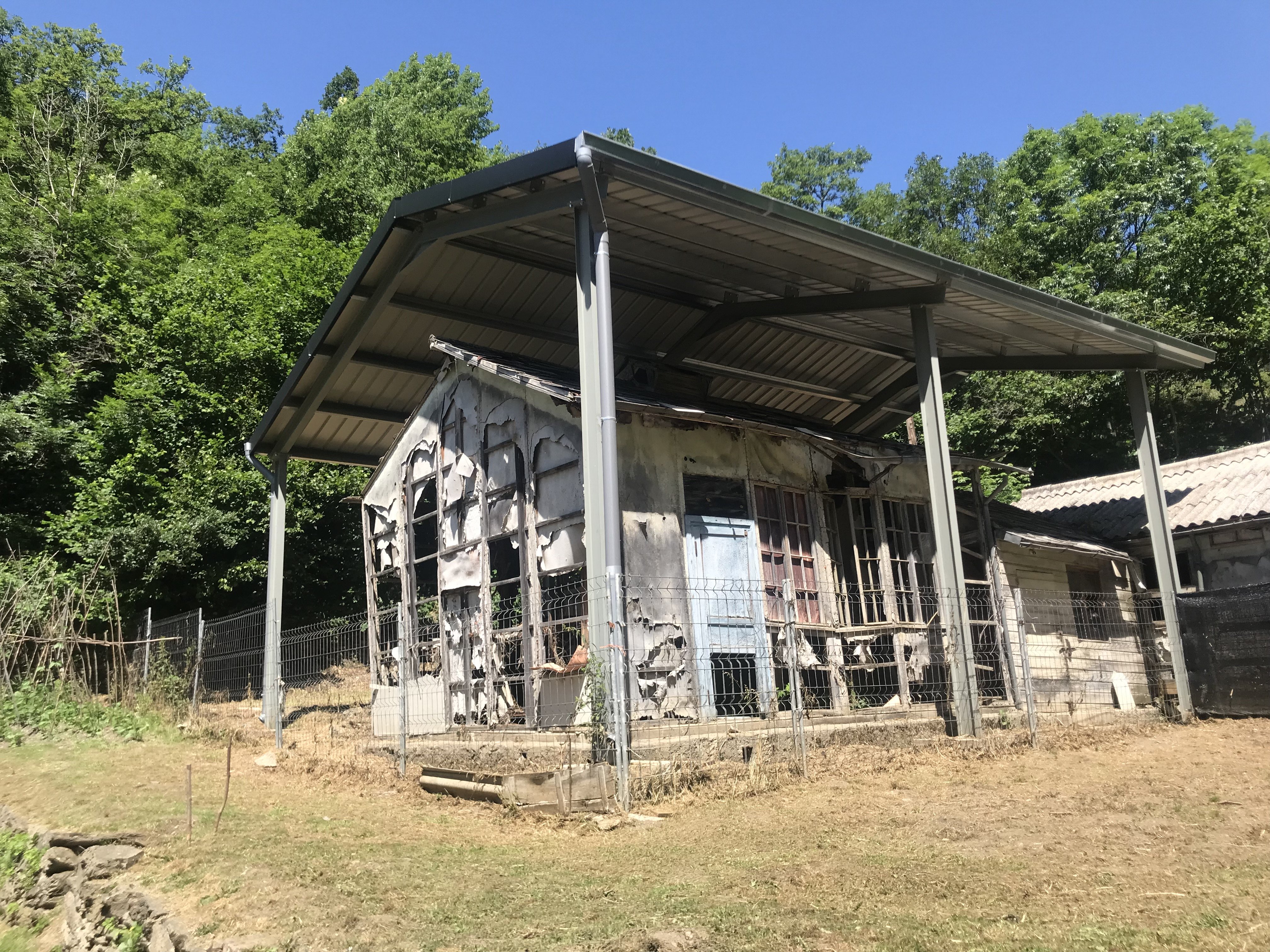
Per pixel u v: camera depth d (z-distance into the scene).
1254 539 15.53
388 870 6.07
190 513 18.56
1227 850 5.91
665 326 14.15
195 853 6.67
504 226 10.36
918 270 11.47
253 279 22.59
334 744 12.11
